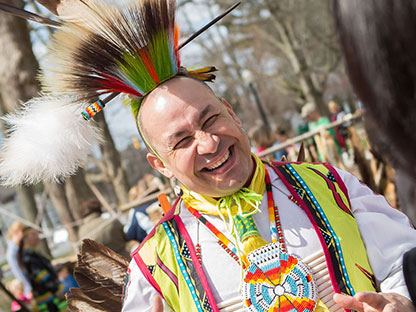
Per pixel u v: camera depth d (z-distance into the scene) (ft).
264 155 16.05
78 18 4.14
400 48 1.65
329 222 4.09
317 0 53.93
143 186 16.29
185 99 3.98
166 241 4.33
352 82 1.90
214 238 4.19
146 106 4.14
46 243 24.58
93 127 4.57
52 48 4.31
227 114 4.09
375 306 3.39
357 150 13.42
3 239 47.70
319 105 56.03
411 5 1.60
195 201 4.34
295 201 4.23
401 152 1.85
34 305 14.33
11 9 4.10
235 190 4.04
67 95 4.47
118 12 4.07
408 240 4.19
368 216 4.27
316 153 15.84
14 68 19.74
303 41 61.16
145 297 4.32
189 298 4.07
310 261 3.97
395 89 1.72
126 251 13.82
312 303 3.82
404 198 2.25
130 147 57.52
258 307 3.87
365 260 4.09
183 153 3.96
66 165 4.41
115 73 4.22
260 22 58.65
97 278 4.95
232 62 66.39
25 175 4.42
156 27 4.07
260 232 4.17
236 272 4.02
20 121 4.40
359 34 1.75
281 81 64.44
